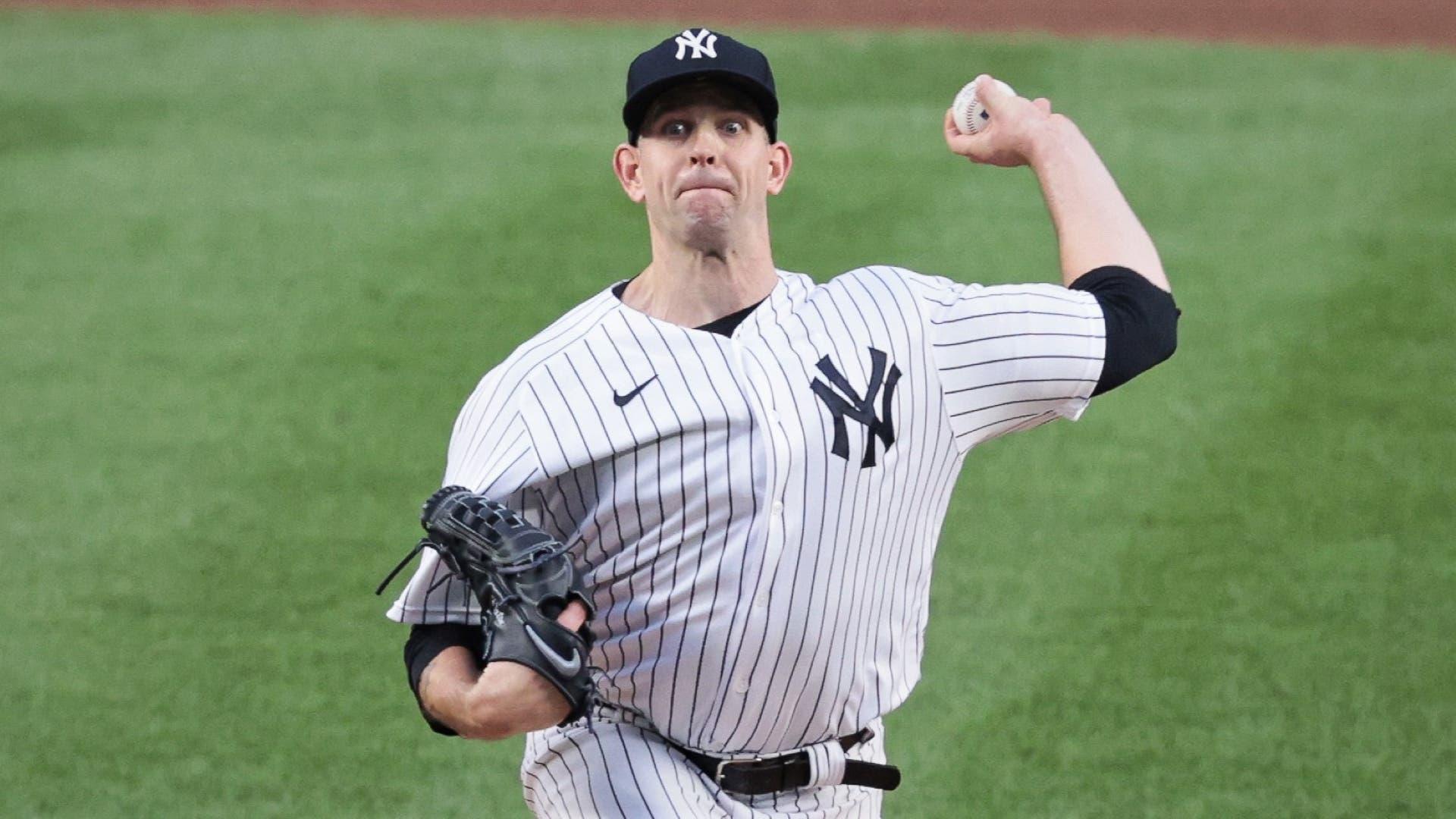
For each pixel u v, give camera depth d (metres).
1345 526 25.12
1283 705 20.64
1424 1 58.25
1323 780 19.08
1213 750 19.77
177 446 28.44
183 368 31.45
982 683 21.34
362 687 21.47
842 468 10.44
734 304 10.95
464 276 35.16
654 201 10.78
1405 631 22.25
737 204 10.67
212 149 43.91
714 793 11.19
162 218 39.03
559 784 11.47
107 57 52.28
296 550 25.00
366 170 41.84
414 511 26.12
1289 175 40.25
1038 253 35.31
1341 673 21.31
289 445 28.38
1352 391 29.53
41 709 20.84
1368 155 41.53
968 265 34.84
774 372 10.51
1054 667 21.66
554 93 47.91
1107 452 27.77
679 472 10.43
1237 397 29.48
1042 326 10.81
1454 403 28.95
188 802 18.94
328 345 32.22
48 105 47.72
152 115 46.75
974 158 12.12
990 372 10.88
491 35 54.12
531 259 35.97
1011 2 58.91
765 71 10.69
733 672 10.68
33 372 31.33
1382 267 34.69
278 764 19.75
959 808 18.75
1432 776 19.11
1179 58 50.72
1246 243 36.25
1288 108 45.56
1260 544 24.69
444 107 46.81
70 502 26.52
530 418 10.57
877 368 10.66
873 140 42.84
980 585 23.81
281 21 56.09
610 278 34.97
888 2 59.00
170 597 23.69
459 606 10.77
